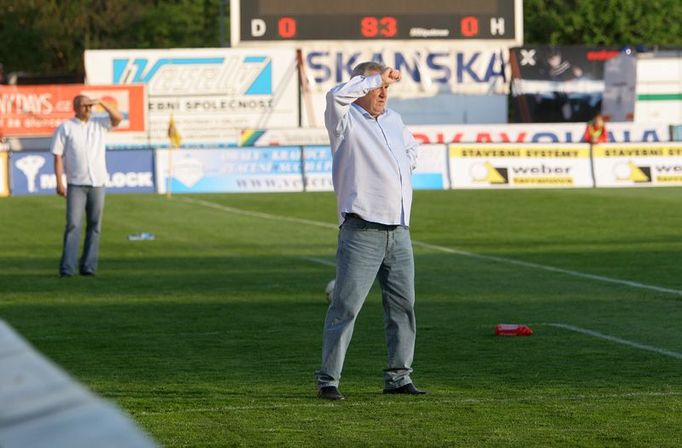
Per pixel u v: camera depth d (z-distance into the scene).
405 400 12.18
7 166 57.12
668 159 58.69
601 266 27.45
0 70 111.00
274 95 71.00
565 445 9.92
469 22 70.12
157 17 128.50
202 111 71.19
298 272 27.16
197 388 13.07
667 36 105.62
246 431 10.59
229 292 23.45
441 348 15.98
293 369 14.41
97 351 16.14
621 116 74.25
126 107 70.75
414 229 37.88
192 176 58.25
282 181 58.72
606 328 17.89
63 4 122.75
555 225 38.69
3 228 40.41
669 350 15.70
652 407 11.73
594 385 13.05
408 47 70.31
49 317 20.00
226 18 129.38
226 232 37.75
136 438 2.15
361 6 69.62
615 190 54.72
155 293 23.44
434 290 23.31
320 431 10.56
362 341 16.81
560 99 73.38
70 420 2.16
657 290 22.95
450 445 9.93
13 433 2.12
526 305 20.89
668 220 39.72
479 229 37.69
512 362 14.75
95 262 26.95
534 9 109.62
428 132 65.12
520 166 58.22
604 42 105.12
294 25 69.69
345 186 11.98
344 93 11.62
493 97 71.56
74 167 26.38
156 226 40.06
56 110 71.19
